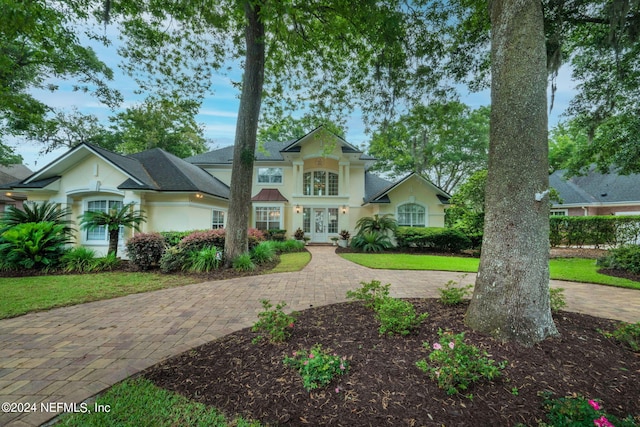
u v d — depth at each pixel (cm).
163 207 1153
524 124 313
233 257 861
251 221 1808
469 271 842
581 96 845
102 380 257
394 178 3033
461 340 257
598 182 2028
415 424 187
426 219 1647
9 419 204
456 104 758
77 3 719
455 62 706
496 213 325
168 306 491
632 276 734
